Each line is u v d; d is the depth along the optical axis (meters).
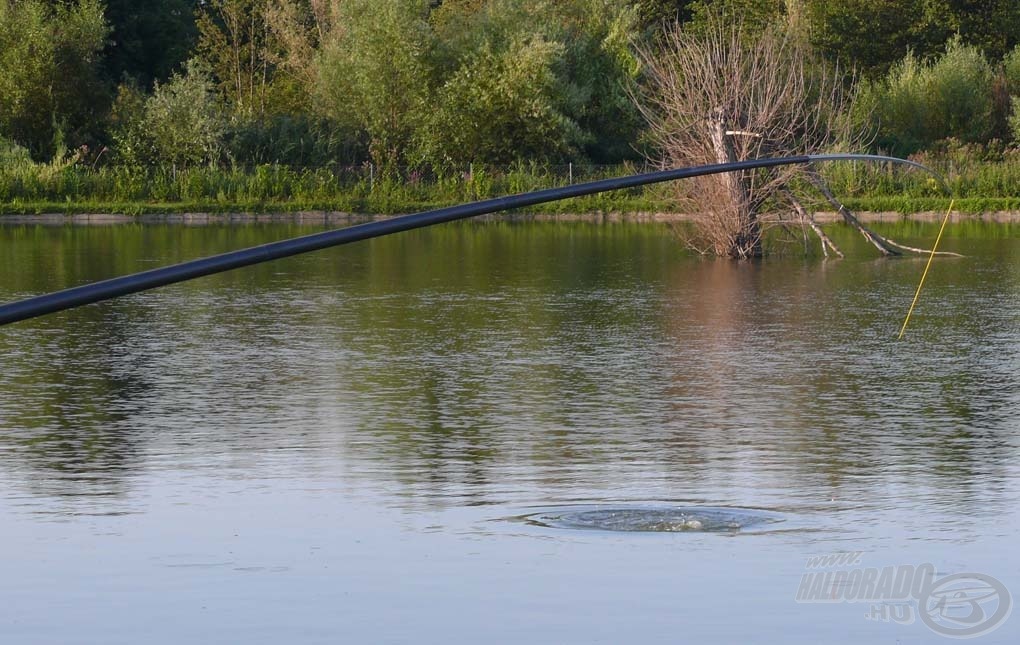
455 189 76.94
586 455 15.32
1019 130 84.50
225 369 21.72
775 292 33.75
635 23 89.62
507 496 13.54
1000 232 57.84
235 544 11.98
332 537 12.18
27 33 83.31
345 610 10.34
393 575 11.13
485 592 10.72
